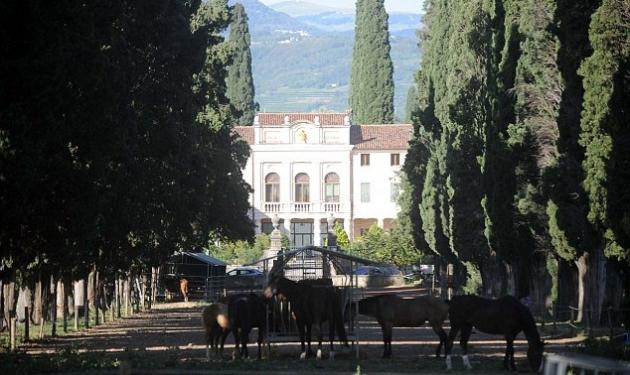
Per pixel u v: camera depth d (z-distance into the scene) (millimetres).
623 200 39188
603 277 48156
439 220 76938
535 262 56844
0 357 36125
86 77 37438
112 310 65875
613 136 39531
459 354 38438
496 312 33031
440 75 75312
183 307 79875
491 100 56250
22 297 59938
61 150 37375
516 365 34156
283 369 32656
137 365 33375
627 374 22016
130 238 58094
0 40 34188
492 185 55156
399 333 50000
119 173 47500
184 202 62094
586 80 40875
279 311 38250
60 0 35219
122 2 43000
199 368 32781
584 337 44781
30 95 34812
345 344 39312
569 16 44031
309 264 53906
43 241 39219
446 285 74062
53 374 31359
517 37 53438
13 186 34906
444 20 75812
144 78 51688
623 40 40281
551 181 48188
